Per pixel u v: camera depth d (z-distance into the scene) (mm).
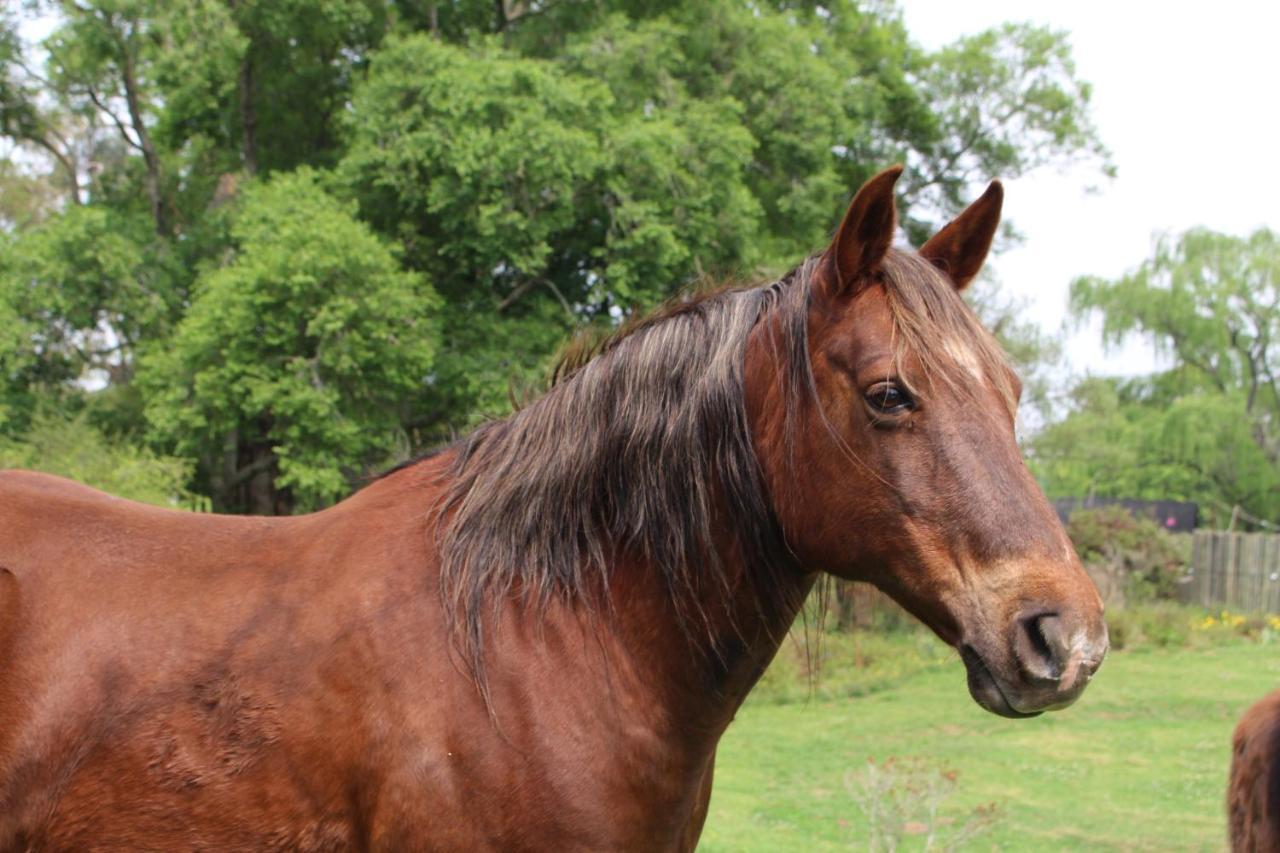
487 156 13383
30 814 2100
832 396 2094
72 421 13953
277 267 12719
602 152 13977
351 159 14195
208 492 16656
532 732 2080
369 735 2074
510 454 2340
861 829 7184
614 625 2223
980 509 1933
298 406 12875
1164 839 6973
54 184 26172
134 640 2154
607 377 2348
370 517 2338
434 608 2172
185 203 19172
